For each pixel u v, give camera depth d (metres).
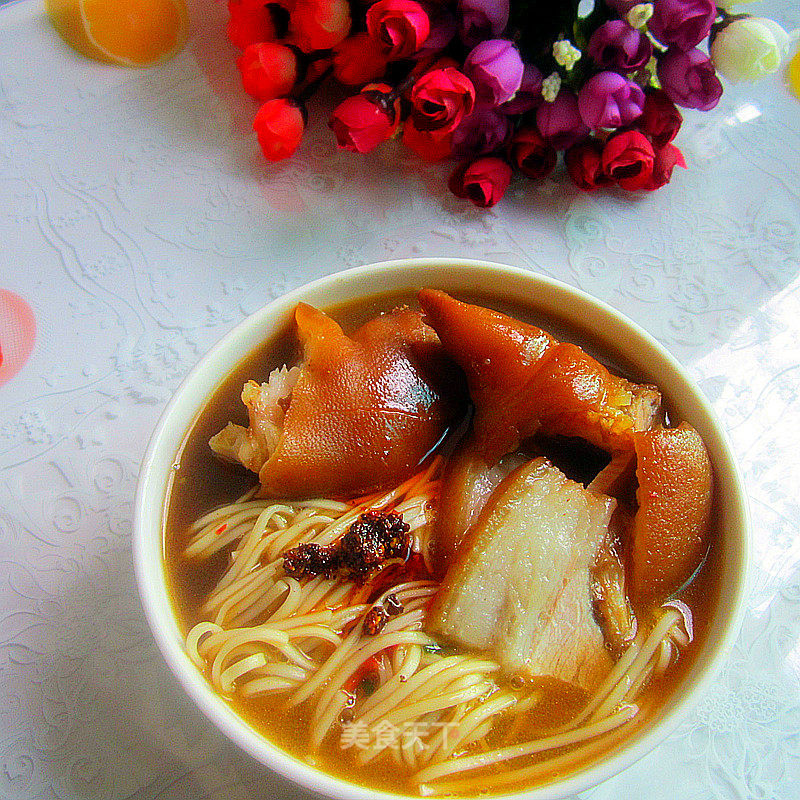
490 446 0.29
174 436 0.29
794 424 0.36
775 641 0.32
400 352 0.29
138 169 0.41
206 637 0.28
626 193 0.41
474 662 0.27
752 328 0.38
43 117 0.42
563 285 0.30
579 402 0.28
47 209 0.40
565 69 0.39
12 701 0.31
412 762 0.26
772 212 0.41
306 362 0.29
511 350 0.28
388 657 0.27
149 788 0.29
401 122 0.41
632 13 0.36
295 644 0.27
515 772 0.25
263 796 0.29
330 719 0.26
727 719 0.30
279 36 0.42
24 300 0.38
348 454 0.28
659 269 0.39
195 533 0.29
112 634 0.32
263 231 0.40
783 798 0.29
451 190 0.41
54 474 0.35
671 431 0.27
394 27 0.37
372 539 0.27
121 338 0.37
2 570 0.33
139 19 0.44
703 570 0.27
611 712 0.26
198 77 0.43
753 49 0.38
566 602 0.27
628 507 0.28
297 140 0.40
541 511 0.27
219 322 0.38
